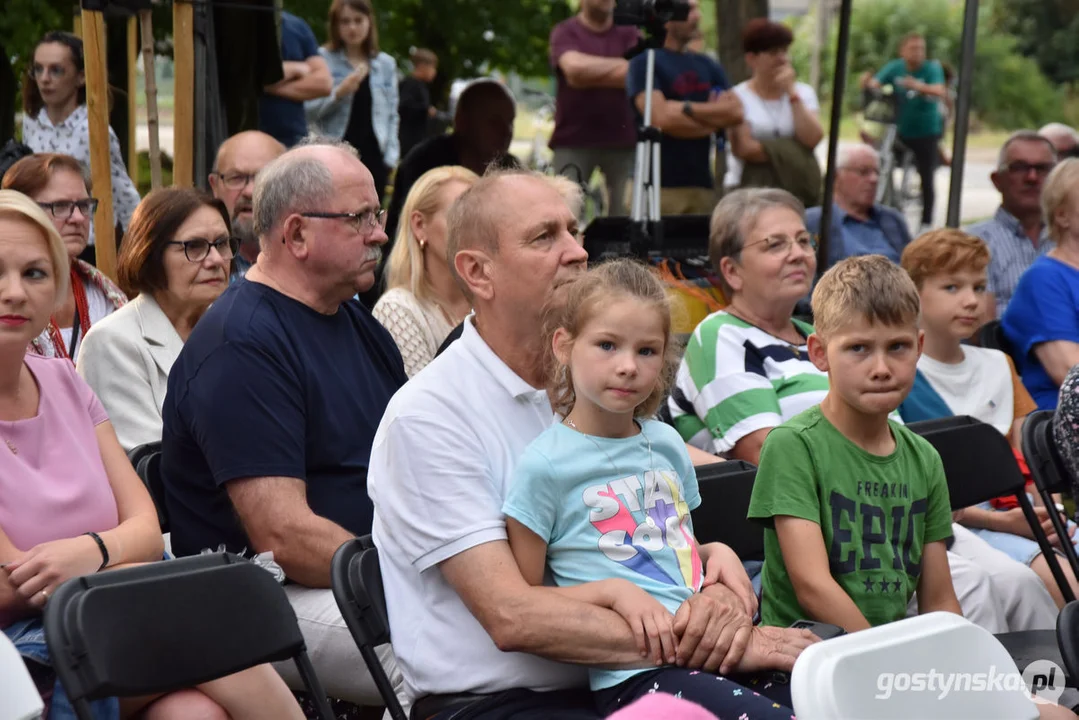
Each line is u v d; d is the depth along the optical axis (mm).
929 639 2332
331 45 9273
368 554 2906
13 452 3117
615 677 2723
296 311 3635
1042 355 5441
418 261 4520
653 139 6508
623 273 2787
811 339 3348
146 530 3191
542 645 2678
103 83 5004
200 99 5625
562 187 4129
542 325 2969
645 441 2879
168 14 6785
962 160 7020
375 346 3873
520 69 13375
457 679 2809
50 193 4570
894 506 3246
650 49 6480
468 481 2822
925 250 4734
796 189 8078
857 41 20125
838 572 3197
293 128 8156
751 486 3672
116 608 2465
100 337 4148
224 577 2658
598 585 2727
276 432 3430
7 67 7477
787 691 2713
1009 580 4191
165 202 4203
